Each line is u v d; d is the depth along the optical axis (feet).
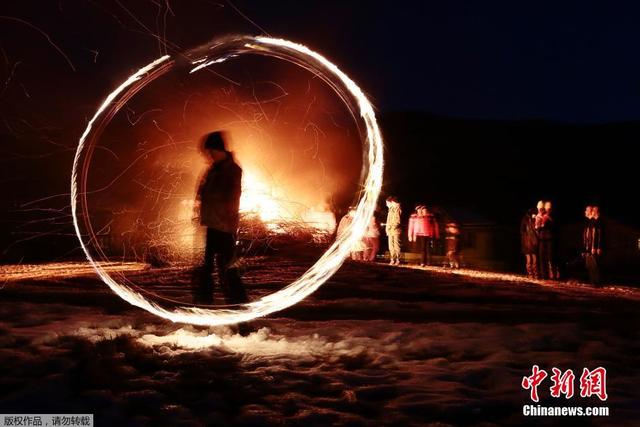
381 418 12.94
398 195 119.75
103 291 31.12
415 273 46.73
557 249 52.80
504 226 87.86
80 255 70.44
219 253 21.91
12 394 13.98
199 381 15.07
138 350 18.08
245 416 12.72
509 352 18.28
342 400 13.84
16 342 19.01
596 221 47.21
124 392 14.25
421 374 15.93
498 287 38.32
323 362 17.31
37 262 64.69
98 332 20.53
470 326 22.08
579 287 45.01
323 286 35.35
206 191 21.84
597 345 19.07
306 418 12.62
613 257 73.26
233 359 17.21
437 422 12.77
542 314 25.66
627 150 126.31
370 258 62.34
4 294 29.73
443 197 118.32
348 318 24.49
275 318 23.94
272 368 16.21
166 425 12.42
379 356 17.60
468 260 84.99
